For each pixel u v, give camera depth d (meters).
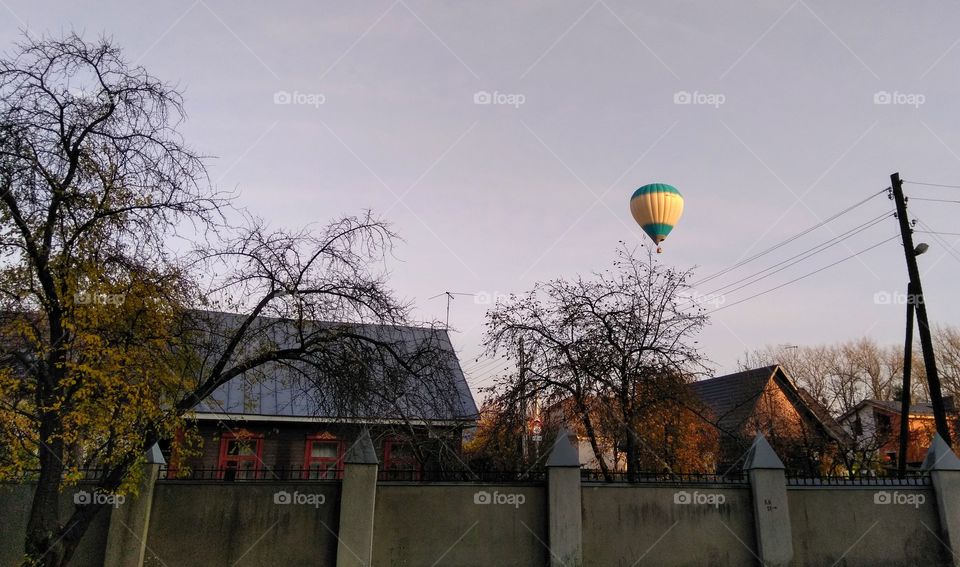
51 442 9.28
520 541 12.90
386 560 12.37
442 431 13.76
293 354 11.83
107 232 10.16
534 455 18.50
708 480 13.85
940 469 14.30
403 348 13.10
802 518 13.77
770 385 29.72
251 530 12.16
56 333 9.71
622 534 13.13
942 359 45.53
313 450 21.12
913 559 13.83
